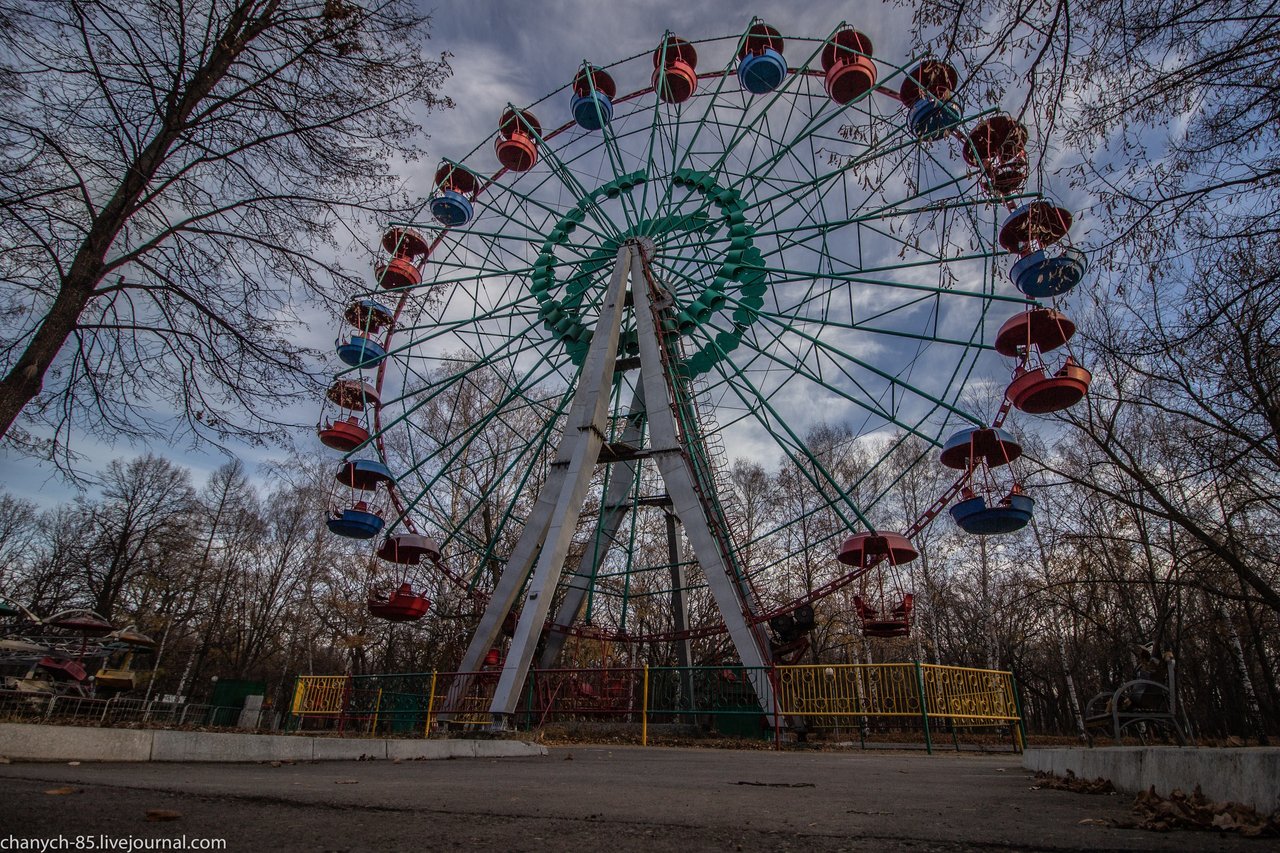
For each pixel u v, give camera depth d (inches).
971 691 682.8
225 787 214.2
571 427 950.4
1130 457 744.3
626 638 1110.4
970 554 1589.6
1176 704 468.4
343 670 2091.5
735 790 255.9
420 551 1032.2
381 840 137.9
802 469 968.3
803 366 1013.8
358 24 395.2
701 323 1070.4
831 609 1680.6
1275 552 719.7
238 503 1972.2
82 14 341.1
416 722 778.8
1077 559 1016.2
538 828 157.5
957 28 282.0
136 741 290.8
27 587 1817.2
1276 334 332.2
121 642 999.6
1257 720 1267.2
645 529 1702.8
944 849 136.0
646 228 1155.3
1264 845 131.6
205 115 380.8
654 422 936.3
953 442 858.8
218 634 1952.5
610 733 785.6
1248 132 289.1
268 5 393.4
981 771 391.5
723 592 826.2
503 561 1199.6
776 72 1148.5
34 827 135.9
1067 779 285.7
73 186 358.6
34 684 861.8
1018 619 1341.0
